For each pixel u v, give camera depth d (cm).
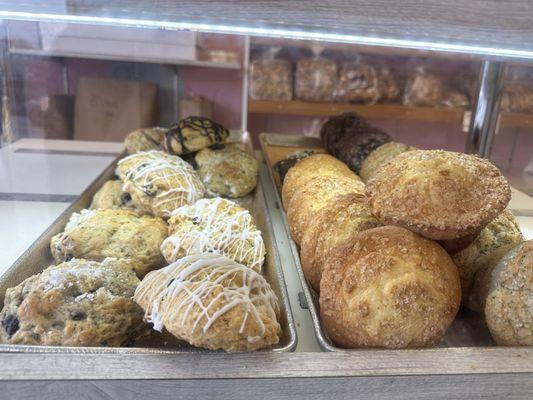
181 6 27
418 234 32
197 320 26
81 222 45
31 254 40
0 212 51
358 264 31
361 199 41
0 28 45
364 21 28
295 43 64
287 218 50
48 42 67
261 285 33
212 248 42
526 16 28
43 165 67
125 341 33
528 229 48
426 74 94
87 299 32
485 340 33
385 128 97
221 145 68
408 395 26
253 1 27
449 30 28
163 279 32
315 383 25
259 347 27
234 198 61
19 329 31
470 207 31
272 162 74
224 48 93
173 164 55
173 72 95
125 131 88
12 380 23
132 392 24
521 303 29
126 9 27
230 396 25
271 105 99
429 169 33
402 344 29
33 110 74
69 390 24
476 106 66
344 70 96
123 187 53
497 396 27
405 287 29
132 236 44
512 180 62
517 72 63
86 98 83
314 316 33
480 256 36
